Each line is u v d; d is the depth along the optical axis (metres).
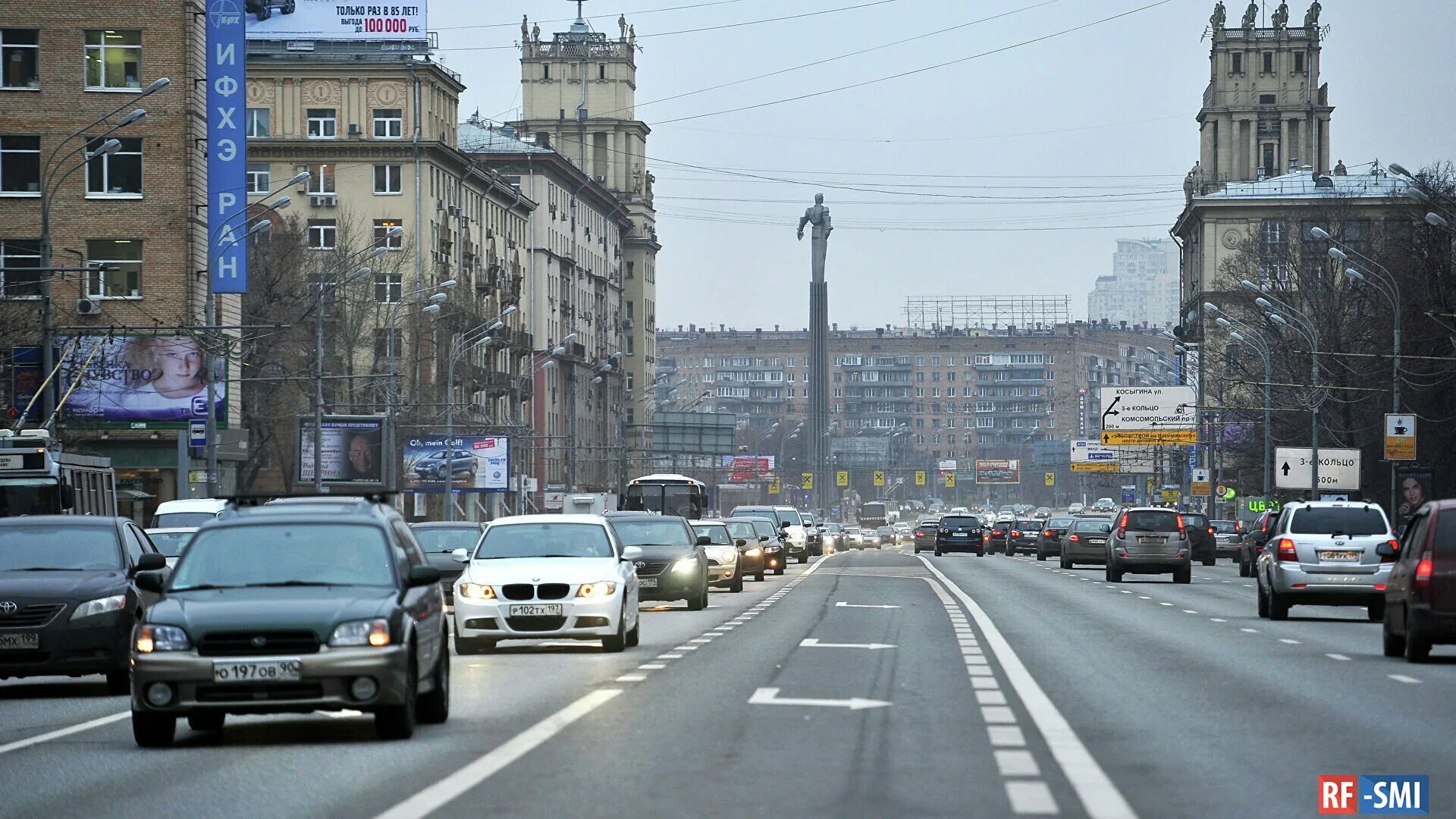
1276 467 142.38
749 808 18.91
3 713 32.84
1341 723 27.23
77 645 35.38
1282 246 169.00
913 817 18.28
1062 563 120.19
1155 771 21.78
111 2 124.31
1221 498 194.12
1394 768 22.09
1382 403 145.38
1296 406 154.12
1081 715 28.38
